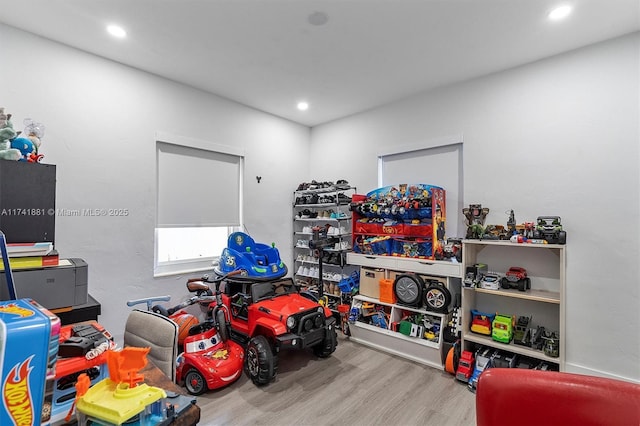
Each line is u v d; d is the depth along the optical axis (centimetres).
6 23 231
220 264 322
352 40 252
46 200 167
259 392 238
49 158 251
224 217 378
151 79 311
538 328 264
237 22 230
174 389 98
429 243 306
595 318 243
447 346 277
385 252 334
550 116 268
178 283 332
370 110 403
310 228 429
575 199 254
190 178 348
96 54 275
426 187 316
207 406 220
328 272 419
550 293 258
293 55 276
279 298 293
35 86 245
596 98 247
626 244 233
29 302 88
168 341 139
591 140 248
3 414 69
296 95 363
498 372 121
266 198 421
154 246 315
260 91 353
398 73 307
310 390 242
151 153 310
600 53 246
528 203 277
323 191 407
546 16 217
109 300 282
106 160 281
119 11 217
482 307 301
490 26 231
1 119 184
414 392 241
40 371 74
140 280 303
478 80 310
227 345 257
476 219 296
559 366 233
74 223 263
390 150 379
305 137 474
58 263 165
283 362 289
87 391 79
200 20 228
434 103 342
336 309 387
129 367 83
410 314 316
